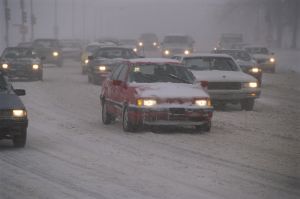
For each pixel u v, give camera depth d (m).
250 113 32.16
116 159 19.30
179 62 26.91
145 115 23.77
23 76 50.91
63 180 16.34
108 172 17.36
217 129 26.03
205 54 34.88
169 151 20.70
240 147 21.69
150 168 17.94
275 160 19.36
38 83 49.97
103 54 49.69
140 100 23.89
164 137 23.66
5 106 20.58
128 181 16.25
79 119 29.19
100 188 15.45
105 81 28.17
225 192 15.16
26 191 15.18
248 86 32.41
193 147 21.53
